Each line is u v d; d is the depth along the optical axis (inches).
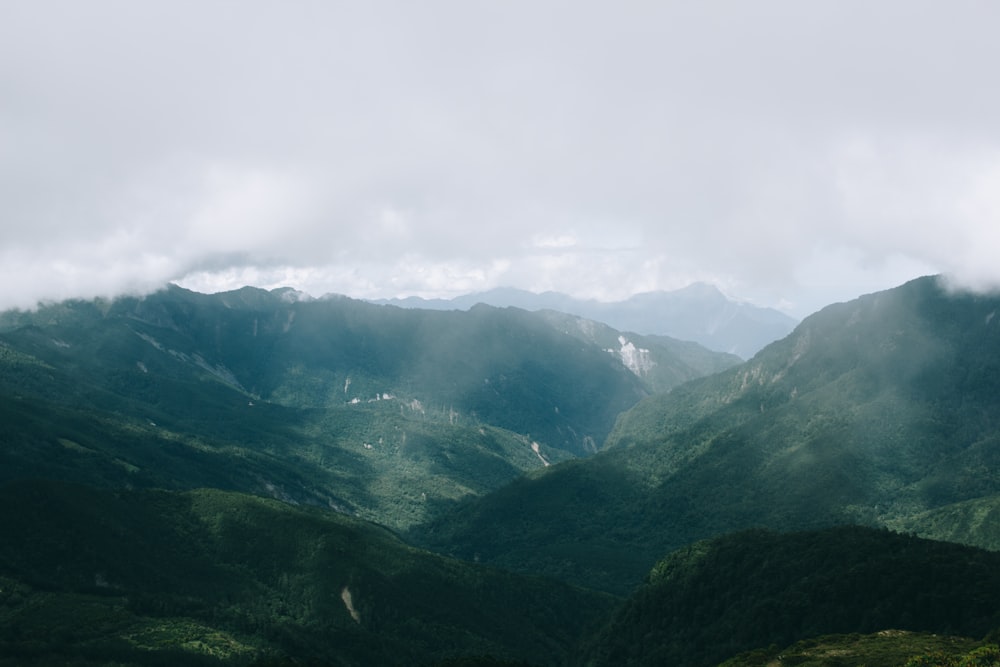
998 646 7121.1
